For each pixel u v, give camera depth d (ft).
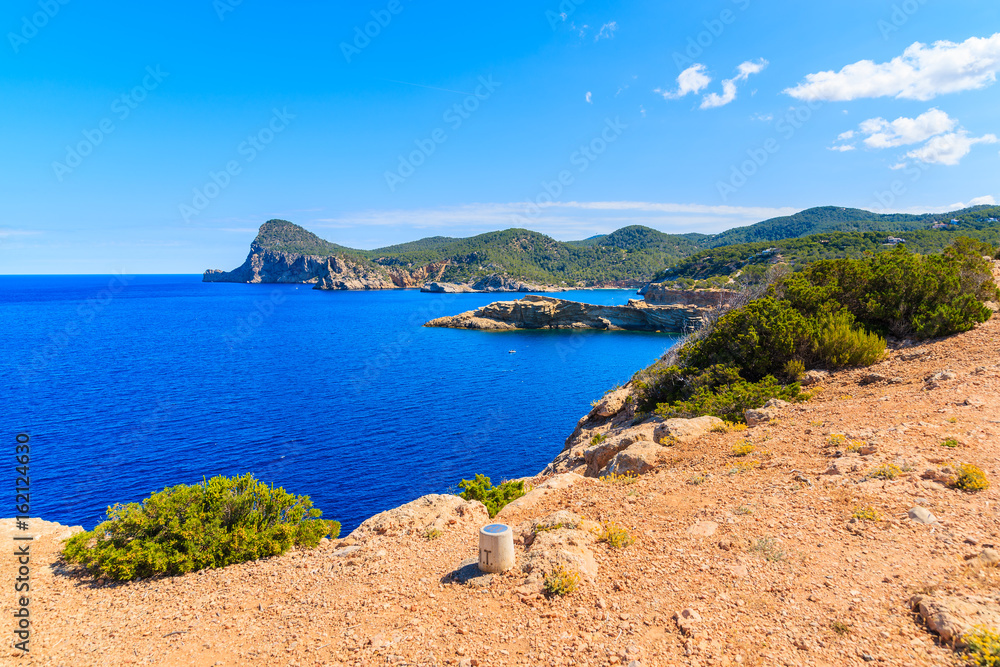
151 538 36.19
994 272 93.97
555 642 19.85
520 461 140.26
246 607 28.25
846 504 27.53
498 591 24.56
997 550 20.88
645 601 21.83
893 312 76.89
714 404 58.75
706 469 38.83
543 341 384.88
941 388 46.68
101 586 33.06
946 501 25.88
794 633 18.07
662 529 28.96
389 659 20.34
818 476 32.35
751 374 71.56
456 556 30.32
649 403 81.61
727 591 21.49
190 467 129.59
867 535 24.02
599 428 91.56
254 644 23.80
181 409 185.26
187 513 37.37
